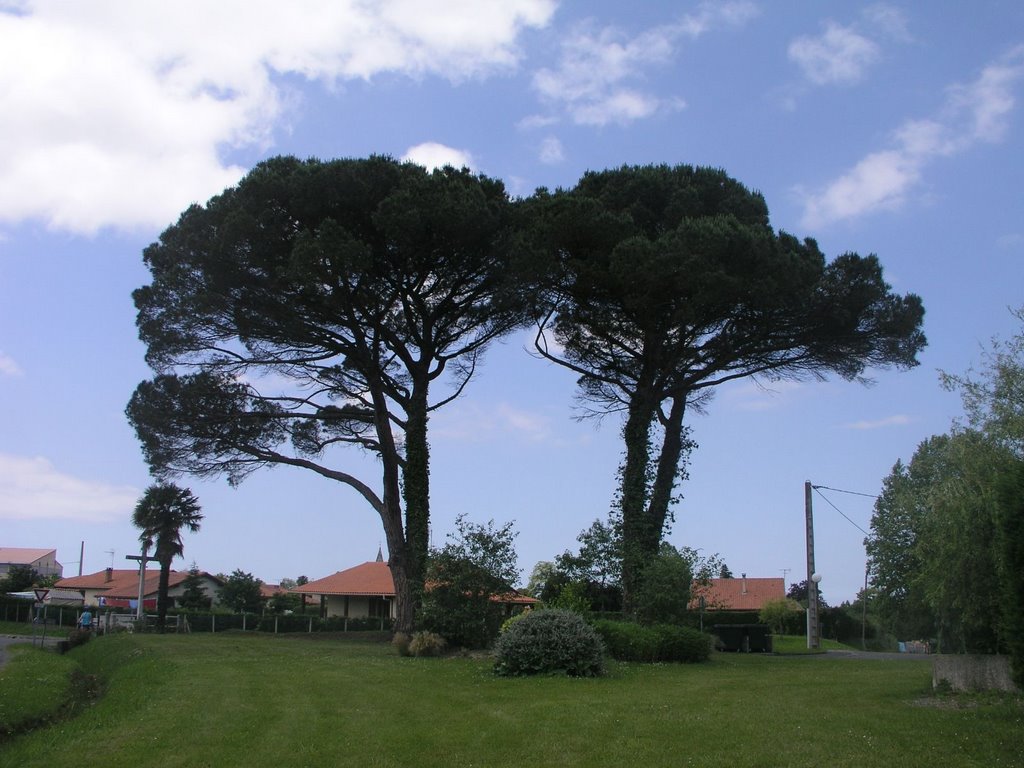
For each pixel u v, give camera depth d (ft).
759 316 81.82
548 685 52.65
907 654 97.91
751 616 177.17
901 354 84.58
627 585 80.79
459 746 34.78
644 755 32.40
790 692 48.62
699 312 78.59
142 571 170.19
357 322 89.04
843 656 90.63
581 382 98.84
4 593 223.10
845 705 43.21
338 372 98.32
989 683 44.70
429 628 80.12
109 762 33.22
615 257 76.28
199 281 88.58
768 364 87.51
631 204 83.76
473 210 82.84
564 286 82.74
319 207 83.05
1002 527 36.50
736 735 35.29
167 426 95.35
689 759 31.55
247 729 38.73
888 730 35.81
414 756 33.30
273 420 99.71
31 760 34.58
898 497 52.49
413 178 84.69
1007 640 36.45
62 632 164.25
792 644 133.28
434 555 81.61
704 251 73.20
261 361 96.37
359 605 197.77
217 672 60.95
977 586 44.01
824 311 81.35
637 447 84.43
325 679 56.44
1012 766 29.68
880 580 66.64
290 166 86.43
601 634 71.00
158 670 62.44
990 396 47.03
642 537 82.79
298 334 90.22
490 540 81.71
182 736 37.47
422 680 55.88
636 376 92.43
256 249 83.20
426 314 92.84
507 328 96.22
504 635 60.95
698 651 71.26
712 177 86.99
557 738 35.60
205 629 166.71
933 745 33.01
